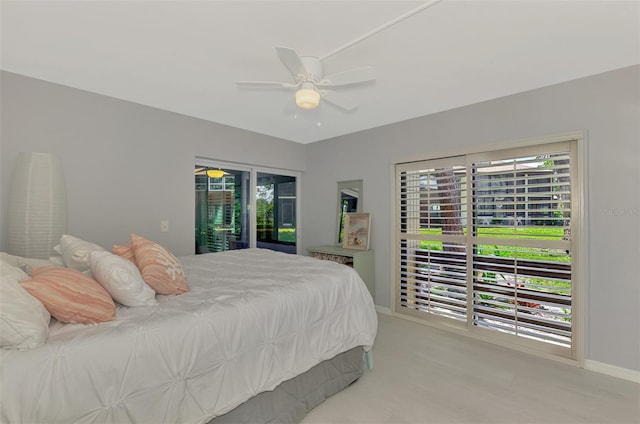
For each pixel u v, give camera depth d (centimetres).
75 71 234
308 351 183
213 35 183
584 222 243
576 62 219
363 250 388
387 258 377
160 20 168
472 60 215
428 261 344
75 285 135
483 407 194
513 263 283
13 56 211
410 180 360
